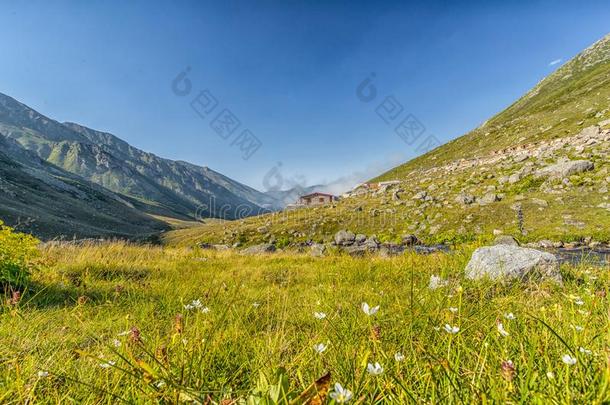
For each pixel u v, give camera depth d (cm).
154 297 610
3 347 276
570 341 210
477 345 222
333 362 208
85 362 243
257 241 4622
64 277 873
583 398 132
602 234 2309
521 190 3688
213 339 241
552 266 639
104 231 11275
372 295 488
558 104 10006
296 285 870
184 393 152
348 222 4406
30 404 178
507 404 132
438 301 326
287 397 132
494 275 602
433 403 141
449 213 3647
